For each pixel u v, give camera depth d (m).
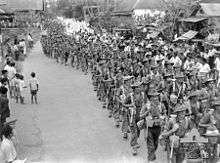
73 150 14.62
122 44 30.31
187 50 25.66
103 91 20.78
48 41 41.22
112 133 16.39
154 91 14.08
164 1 40.59
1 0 52.53
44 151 14.58
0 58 31.69
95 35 38.38
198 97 14.36
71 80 28.48
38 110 20.53
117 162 13.31
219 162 11.80
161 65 19.56
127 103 14.38
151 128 12.55
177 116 11.79
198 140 11.23
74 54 33.78
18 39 45.06
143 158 13.56
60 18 66.62
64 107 20.95
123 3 56.56
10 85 22.41
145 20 45.88
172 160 11.65
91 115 19.22
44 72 32.22
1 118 15.77
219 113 13.34
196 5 36.00
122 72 18.36
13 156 11.17
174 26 37.47
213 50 24.70
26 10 70.81
